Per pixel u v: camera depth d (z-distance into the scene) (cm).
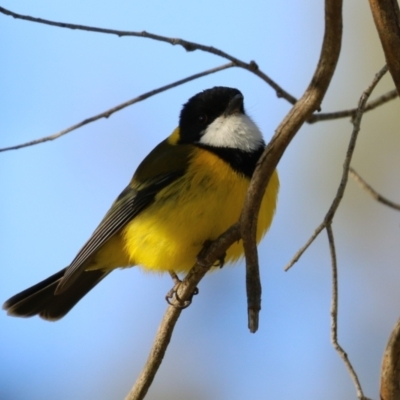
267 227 1006
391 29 720
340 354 752
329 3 694
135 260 1080
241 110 1020
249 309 778
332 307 766
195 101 1048
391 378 756
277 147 743
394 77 732
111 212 1070
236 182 978
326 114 994
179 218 982
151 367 903
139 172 1062
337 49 709
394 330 755
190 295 898
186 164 1002
